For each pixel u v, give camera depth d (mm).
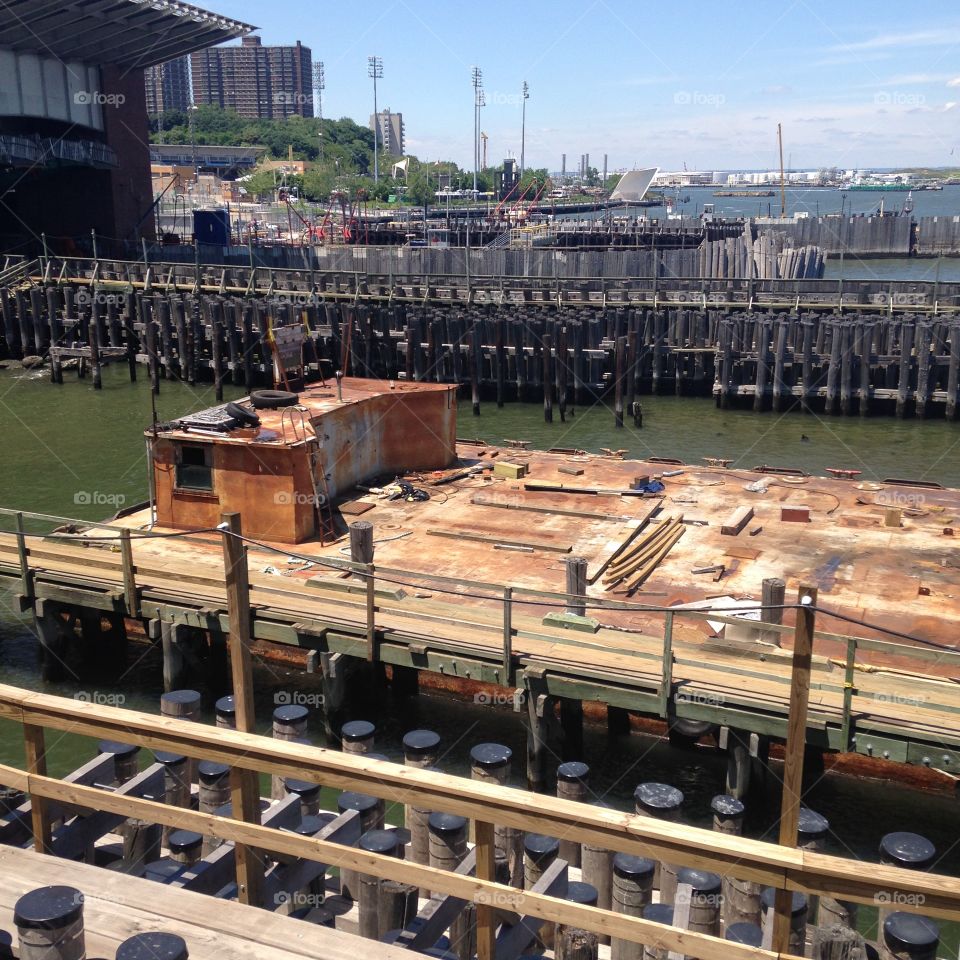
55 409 47594
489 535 21250
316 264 75312
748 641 15852
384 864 5922
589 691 15328
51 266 63750
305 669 19250
